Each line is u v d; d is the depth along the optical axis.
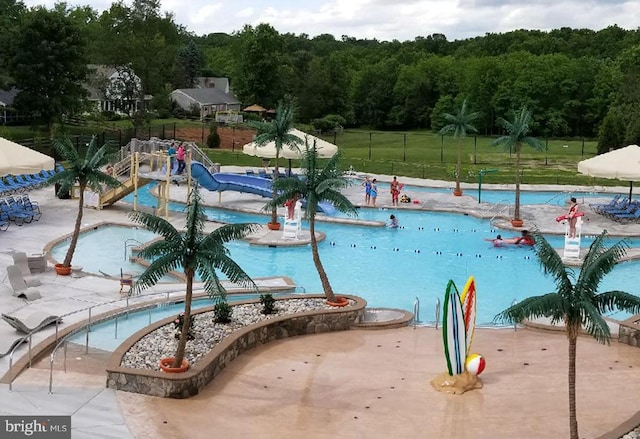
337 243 34.44
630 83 83.75
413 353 20.36
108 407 16.02
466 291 18.12
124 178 40.03
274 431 15.36
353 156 71.44
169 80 116.31
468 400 17.22
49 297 23.31
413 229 37.81
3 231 32.59
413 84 113.25
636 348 21.31
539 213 41.81
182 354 17.08
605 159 40.03
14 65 65.81
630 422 15.69
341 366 19.20
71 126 75.44
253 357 19.64
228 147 72.81
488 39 157.25
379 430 15.55
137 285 16.14
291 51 165.25
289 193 23.06
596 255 14.31
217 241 16.67
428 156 72.75
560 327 22.58
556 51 138.88
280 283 26.67
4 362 18.00
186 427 15.34
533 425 15.99
